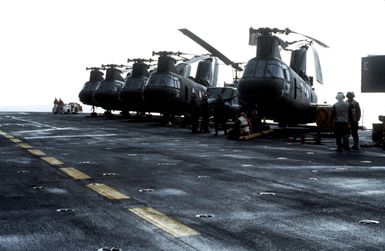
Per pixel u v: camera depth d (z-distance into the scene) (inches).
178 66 1298.0
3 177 289.0
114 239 155.8
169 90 1130.7
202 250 144.3
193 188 258.8
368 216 194.1
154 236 159.8
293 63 1023.0
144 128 971.3
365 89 710.5
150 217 187.0
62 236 159.2
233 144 601.0
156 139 657.0
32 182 271.1
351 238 159.8
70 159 389.1
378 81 697.6
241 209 205.8
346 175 319.6
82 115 1824.6
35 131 775.1
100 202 216.4
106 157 410.0
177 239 156.3
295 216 193.2
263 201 224.5
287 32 828.0
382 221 185.2
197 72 1456.7
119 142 584.4
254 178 300.5
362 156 465.1
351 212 201.6
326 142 670.5
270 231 168.2
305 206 213.8
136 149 493.0
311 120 1003.3
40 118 1396.4
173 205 211.9
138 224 176.1
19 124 1008.2
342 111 514.3
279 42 844.0
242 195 239.9
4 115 1658.5
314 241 155.8
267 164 379.6
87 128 900.0
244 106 806.5
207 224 177.5
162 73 1162.0
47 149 472.7
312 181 290.5
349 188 265.1
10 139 598.5
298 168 355.9
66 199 222.4
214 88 1201.4
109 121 1284.4
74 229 168.2
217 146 561.3
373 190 259.0
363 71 711.7
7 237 157.5
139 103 1349.7
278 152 494.0
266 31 824.9
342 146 550.3
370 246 150.2
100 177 293.4
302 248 147.7
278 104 794.8
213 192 247.1
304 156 455.5
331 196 239.8
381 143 590.6
